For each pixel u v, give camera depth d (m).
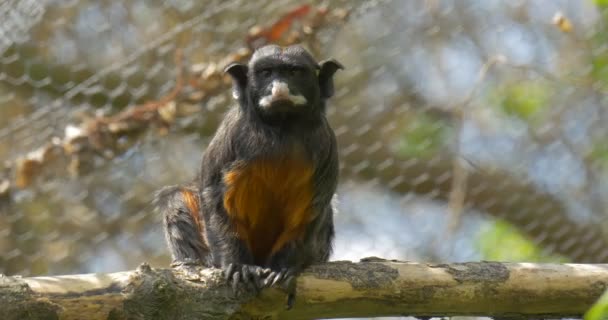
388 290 7.95
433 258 14.27
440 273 8.02
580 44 14.88
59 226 14.12
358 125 14.52
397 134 14.84
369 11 13.43
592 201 15.05
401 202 14.70
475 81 14.77
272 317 8.00
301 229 8.67
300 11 12.29
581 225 14.95
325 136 8.74
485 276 8.05
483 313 8.18
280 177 8.64
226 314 7.66
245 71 8.78
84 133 12.62
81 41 14.12
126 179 14.32
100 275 7.41
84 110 13.35
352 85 14.91
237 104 8.95
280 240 8.72
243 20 13.45
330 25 12.50
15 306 7.09
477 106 15.29
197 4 14.01
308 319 8.07
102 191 14.34
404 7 14.77
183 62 13.09
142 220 14.59
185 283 7.60
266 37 12.33
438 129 14.97
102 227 14.38
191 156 14.62
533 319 8.29
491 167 14.92
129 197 14.24
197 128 14.02
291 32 12.38
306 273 7.95
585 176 15.16
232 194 8.66
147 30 14.22
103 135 12.63
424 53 15.20
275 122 8.62
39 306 7.15
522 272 8.10
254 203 8.77
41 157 12.58
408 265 8.05
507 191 14.82
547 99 15.30
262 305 7.91
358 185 14.55
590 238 14.95
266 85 8.52
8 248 13.76
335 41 14.42
